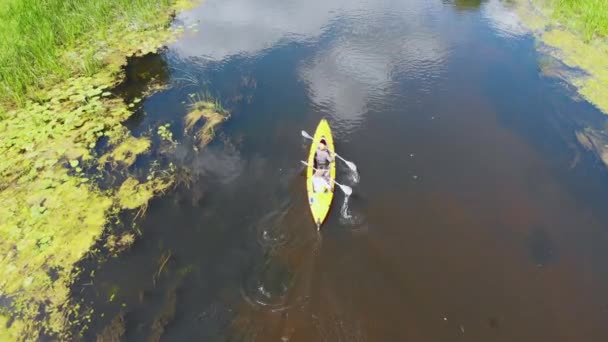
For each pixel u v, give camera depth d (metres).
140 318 7.04
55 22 14.70
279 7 18.00
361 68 13.59
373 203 9.07
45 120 11.30
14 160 10.04
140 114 11.62
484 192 9.29
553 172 9.77
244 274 7.72
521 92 12.30
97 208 8.88
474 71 13.32
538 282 7.57
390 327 6.89
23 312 7.05
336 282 7.58
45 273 7.64
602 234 8.40
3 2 15.45
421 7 17.80
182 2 18.25
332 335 6.77
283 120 11.40
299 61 14.02
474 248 8.16
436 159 10.13
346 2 18.42
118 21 16.00
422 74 13.23
